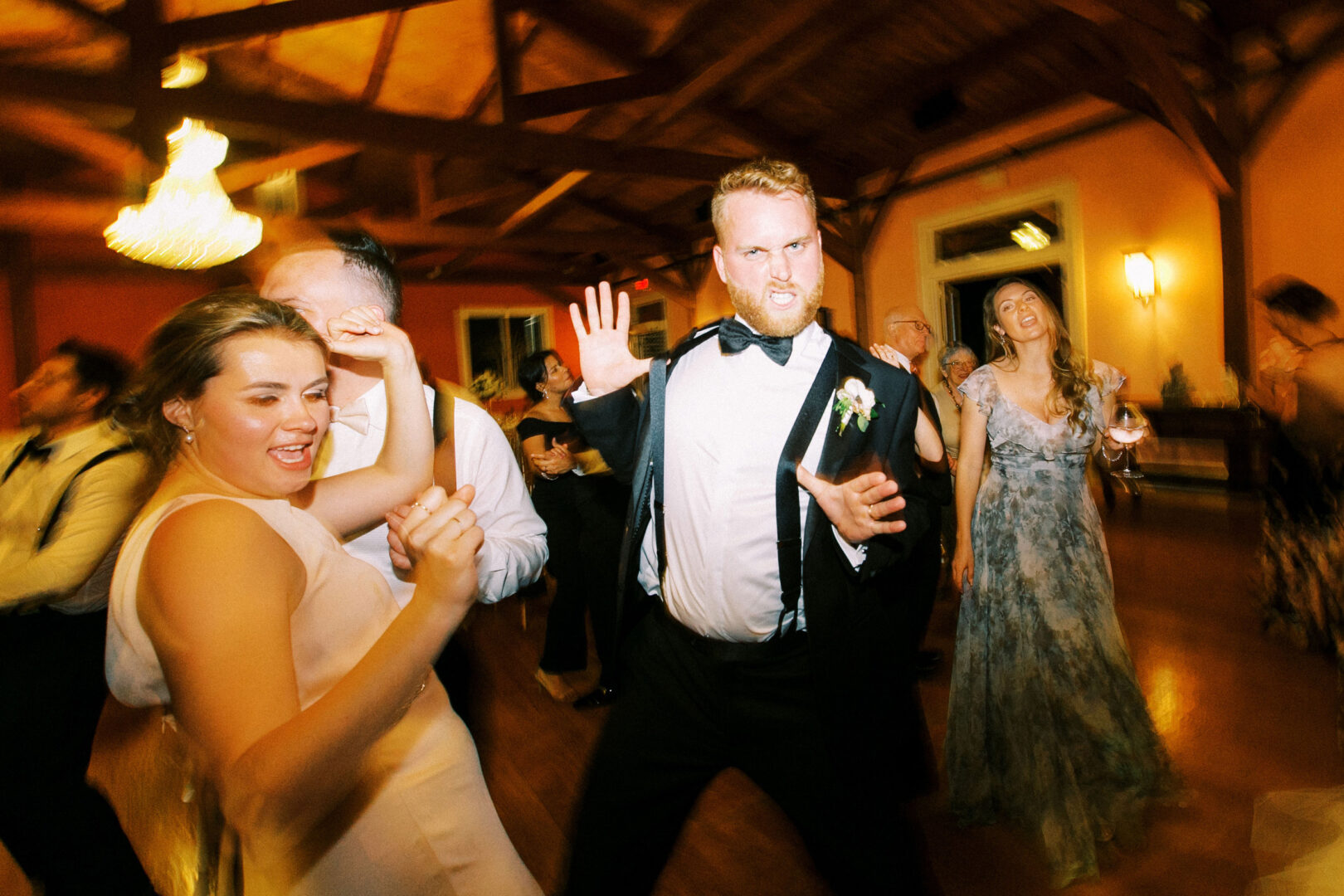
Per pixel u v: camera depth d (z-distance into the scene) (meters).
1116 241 6.86
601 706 3.11
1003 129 7.64
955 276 8.38
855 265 9.41
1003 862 1.91
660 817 1.29
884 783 1.26
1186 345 6.46
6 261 9.52
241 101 6.02
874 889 1.21
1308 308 2.67
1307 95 5.54
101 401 1.77
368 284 1.26
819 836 1.24
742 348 1.29
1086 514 2.01
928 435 2.11
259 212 9.02
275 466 0.81
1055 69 6.85
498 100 9.50
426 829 0.84
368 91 9.31
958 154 8.16
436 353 13.53
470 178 11.53
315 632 0.79
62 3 5.36
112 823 1.61
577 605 3.22
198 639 0.64
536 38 8.34
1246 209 5.95
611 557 2.98
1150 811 2.08
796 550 1.21
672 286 12.47
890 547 1.27
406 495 1.14
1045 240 7.42
